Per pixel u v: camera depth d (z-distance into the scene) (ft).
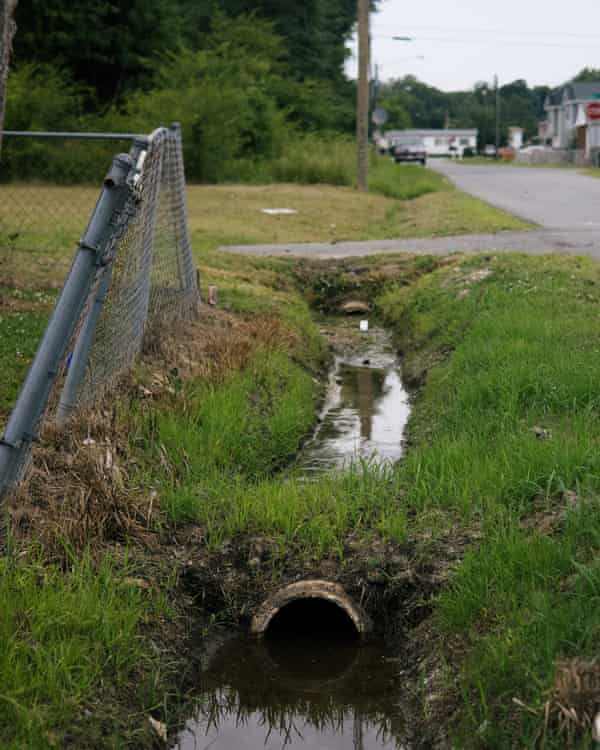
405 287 46.03
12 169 82.48
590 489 17.47
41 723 12.56
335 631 17.80
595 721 11.53
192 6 164.66
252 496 19.93
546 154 255.91
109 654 14.48
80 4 113.80
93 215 17.48
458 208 78.07
